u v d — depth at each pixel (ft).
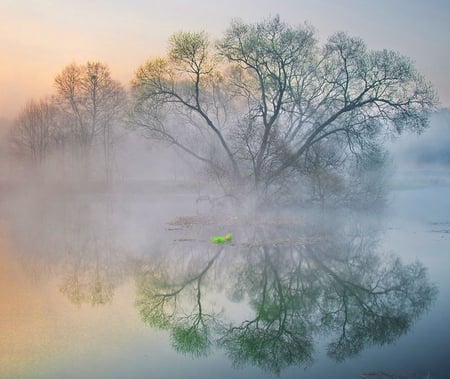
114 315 46.91
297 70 111.65
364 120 108.37
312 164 107.55
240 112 126.31
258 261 69.97
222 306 51.13
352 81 110.01
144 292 55.42
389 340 40.40
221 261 70.03
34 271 64.80
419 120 109.09
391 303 50.75
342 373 34.14
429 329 42.63
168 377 33.63
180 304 51.47
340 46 108.37
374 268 65.16
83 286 57.47
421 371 33.78
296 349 39.27
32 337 40.73
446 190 175.73
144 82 116.67
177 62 114.62
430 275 61.31
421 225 100.12
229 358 37.27
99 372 34.12
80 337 40.83
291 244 80.89
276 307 50.65
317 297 53.93
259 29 108.37
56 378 33.14
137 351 38.17
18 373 33.86
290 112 110.83
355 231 93.35
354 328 43.98
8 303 50.37
